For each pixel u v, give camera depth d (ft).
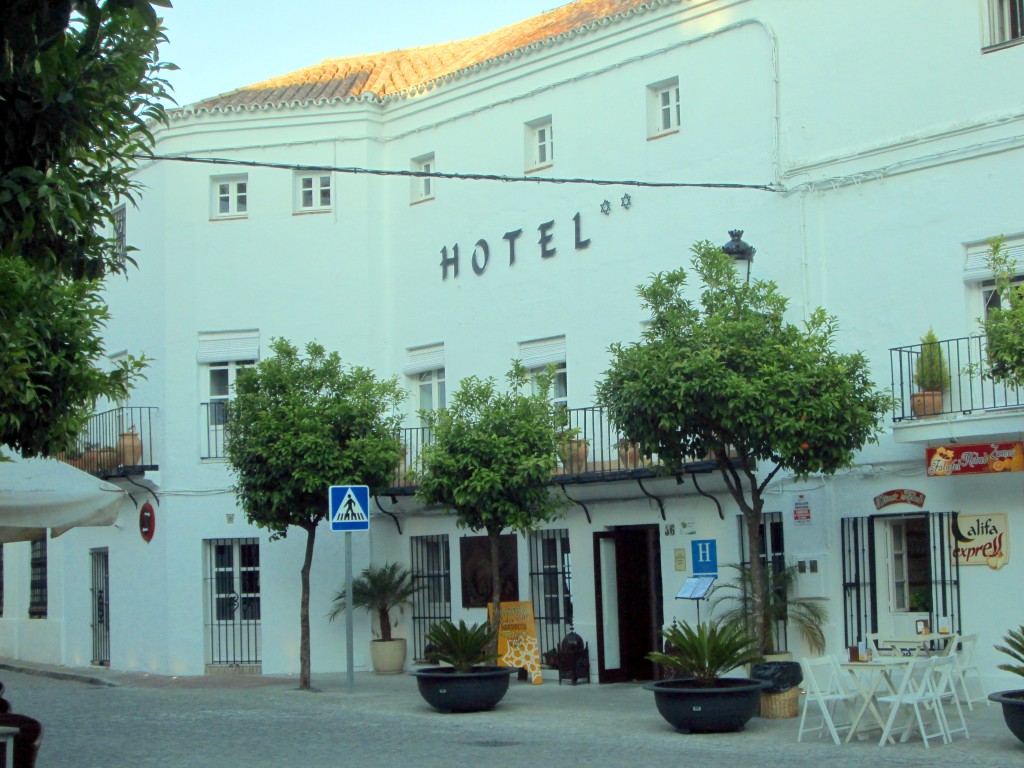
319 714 50.19
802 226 54.90
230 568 72.49
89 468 75.10
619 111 63.05
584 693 56.49
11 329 31.45
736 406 44.29
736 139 58.08
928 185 51.16
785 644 53.72
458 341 69.41
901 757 36.58
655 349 46.21
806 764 35.58
